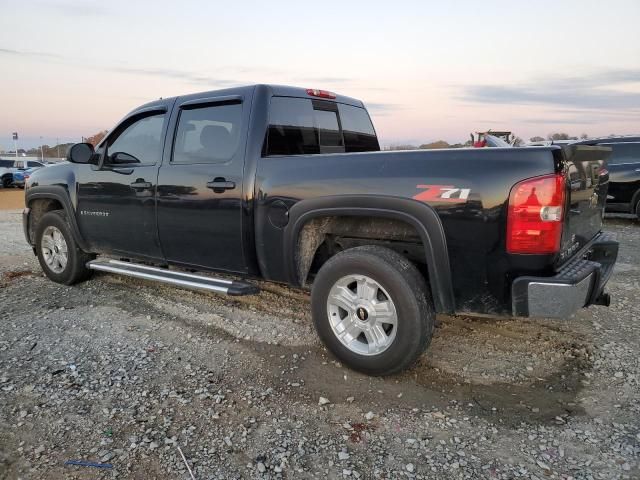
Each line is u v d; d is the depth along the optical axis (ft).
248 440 8.79
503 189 9.12
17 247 26.53
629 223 34.47
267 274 12.48
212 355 12.18
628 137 34.06
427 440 8.77
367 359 10.71
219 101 13.16
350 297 10.96
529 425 9.20
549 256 9.04
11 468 8.04
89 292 17.26
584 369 11.34
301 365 11.61
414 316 10.05
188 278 13.92
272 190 11.82
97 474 7.90
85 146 15.62
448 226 9.62
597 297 11.46
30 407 9.80
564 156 9.11
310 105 14.46
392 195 10.11
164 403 9.98
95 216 16.17
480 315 9.95
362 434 8.95
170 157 14.08
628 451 8.39
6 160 97.14
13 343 12.89
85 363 11.73
